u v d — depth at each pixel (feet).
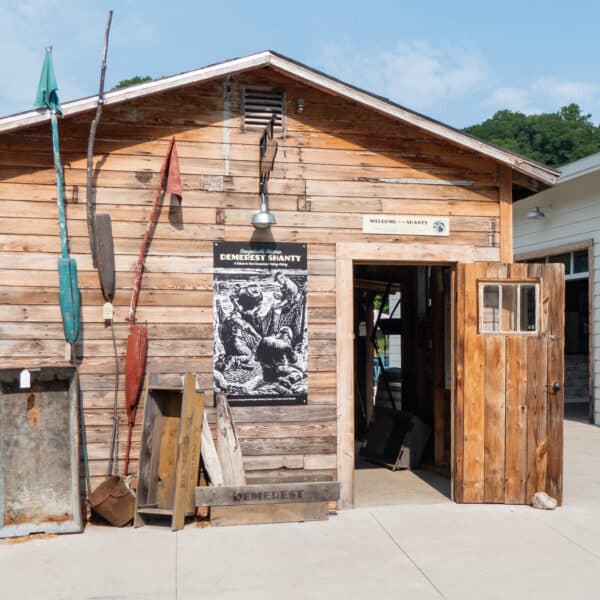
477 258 22.97
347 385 21.90
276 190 21.94
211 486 20.04
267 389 21.50
